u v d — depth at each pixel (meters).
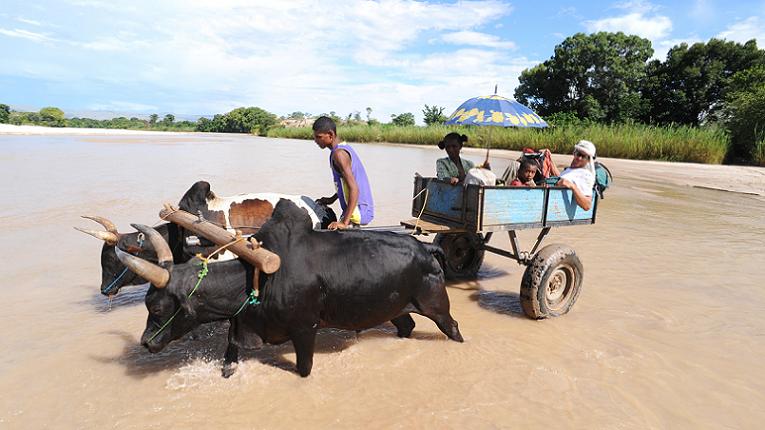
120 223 9.84
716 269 8.02
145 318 5.85
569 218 6.29
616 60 43.38
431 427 3.91
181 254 5.37
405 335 5.53
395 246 4.73
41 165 19.42
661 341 5.48
